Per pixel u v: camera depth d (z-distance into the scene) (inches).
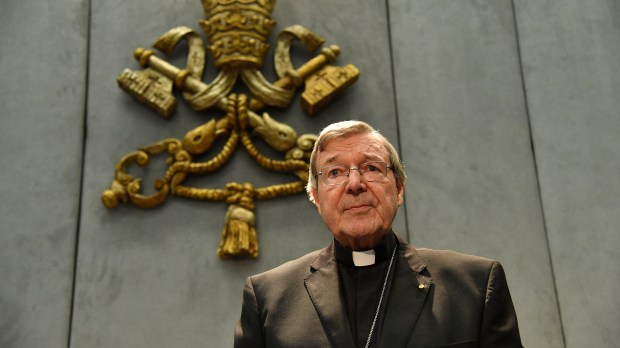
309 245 142.8
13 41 155.5
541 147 146.3
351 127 95.3
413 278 88.3
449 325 82.7
